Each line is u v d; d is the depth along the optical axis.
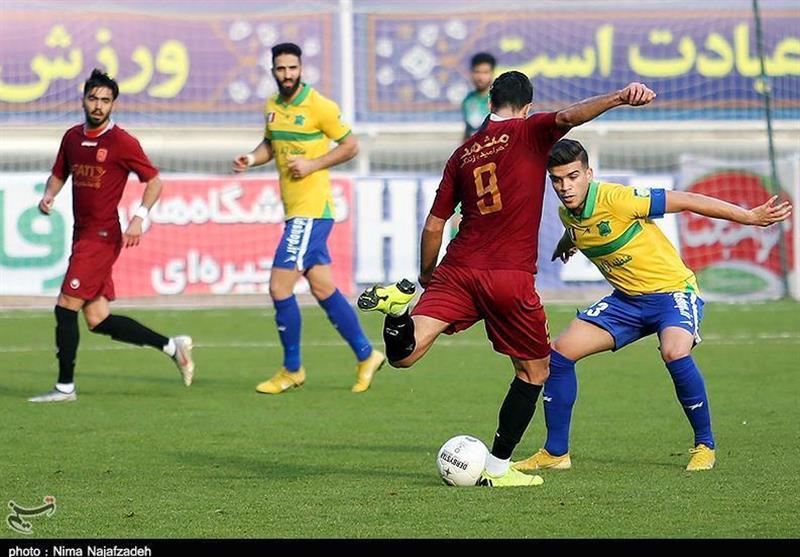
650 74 80.75
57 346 37.62
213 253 68.81
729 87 80.56
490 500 23.12
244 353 49.84
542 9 81.19
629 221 26.80
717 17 80.94
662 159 80.75
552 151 26.34
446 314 23.73
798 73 80.56
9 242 67.38
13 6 78.69
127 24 79.56
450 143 80.62
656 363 46.06
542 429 32.41
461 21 80.94
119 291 68.12
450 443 24.80
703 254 69.75
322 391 39.66
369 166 80.44
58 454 28.52
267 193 69.12
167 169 79.44
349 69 79.62
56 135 78.62
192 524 21.33
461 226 24.14
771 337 53.19
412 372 44.22
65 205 67.69
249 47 80.06
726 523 21.06
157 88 79.44
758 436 30.55
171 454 28.50
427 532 20.58
